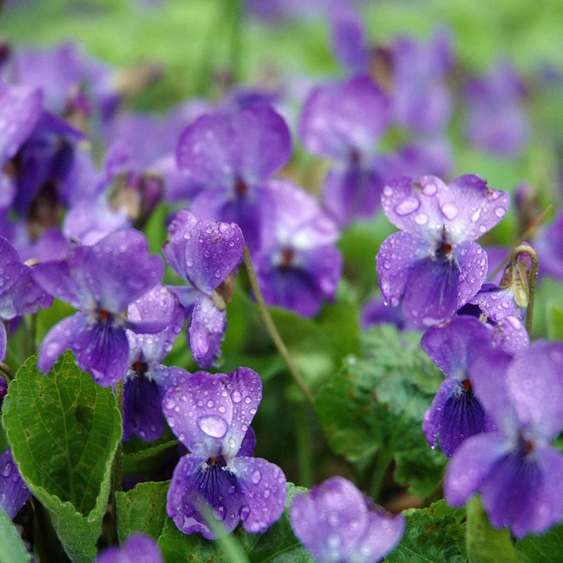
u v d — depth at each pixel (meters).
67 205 0.38
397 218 0.33
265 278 0.37
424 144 0.53
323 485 0.31
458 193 0.33
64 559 0.33
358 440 0.35
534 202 0.38
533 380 0.30
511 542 0.32
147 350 0.32
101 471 0.33
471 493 0.30
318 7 0.73
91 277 0.31
